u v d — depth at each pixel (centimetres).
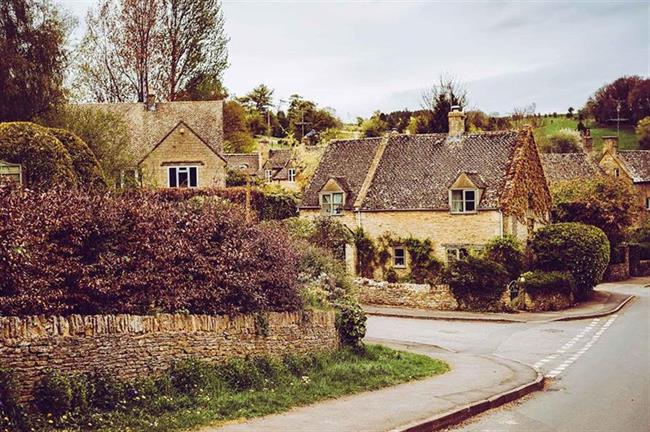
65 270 1557
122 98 6962
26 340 1377
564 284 4306
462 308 4188
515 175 4819
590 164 8306
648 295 5053
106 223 1662
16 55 3894
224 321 1850
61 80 4300
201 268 1859
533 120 14438
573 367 2611
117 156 4753
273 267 2117
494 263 4184
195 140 5441
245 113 13525
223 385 1714
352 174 5275
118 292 1653
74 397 1389
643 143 14162
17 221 1496
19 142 3008
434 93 8100
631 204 5759
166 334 1673
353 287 3161
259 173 9031
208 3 7125
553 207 5703
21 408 1295
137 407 1453
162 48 7019
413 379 2178
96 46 6875
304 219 4756
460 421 1720
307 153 8925
